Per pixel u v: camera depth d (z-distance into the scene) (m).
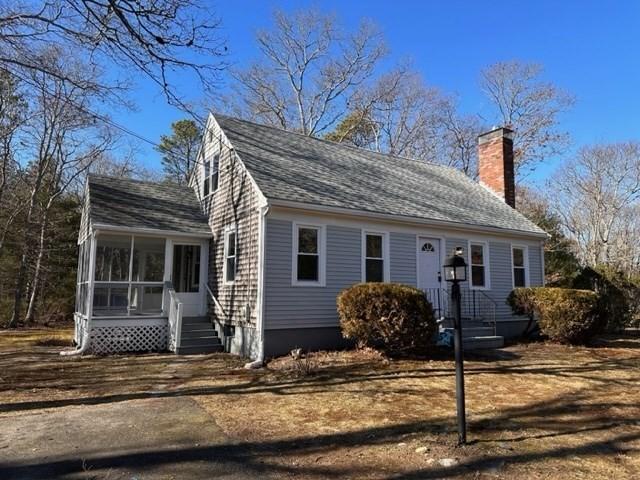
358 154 16.39
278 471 4.06
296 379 8.22
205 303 13.41
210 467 4.16
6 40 7.95
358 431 5.22
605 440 4.91
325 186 12.25
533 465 4.18
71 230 24.34
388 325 9.67
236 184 12.30
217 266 12.95
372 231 12.30
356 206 11.73
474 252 14.52
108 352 11.57
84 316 12.38
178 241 13.29
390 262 12.51
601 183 33.66
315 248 11.39
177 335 11.51
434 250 13.49
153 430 5.26
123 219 12.34
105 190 13.73
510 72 32.38
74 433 5.14
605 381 7.96
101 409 6.23
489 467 4.13
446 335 11.33
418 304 9.84
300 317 10.84
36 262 22.28
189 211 14.35
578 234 34.31
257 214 10.99
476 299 14.15
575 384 7.71
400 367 9.15
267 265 10.55
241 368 9.43
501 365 9.51
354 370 8.90
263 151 12.94
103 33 7.21
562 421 5.62
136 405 6.45
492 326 13.48
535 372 8.77
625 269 30.58
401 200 13.45
